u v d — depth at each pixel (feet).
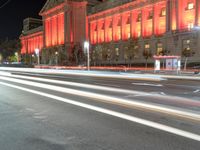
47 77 99.91
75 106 32.48
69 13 336.29
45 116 27.07
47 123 24.09
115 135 19.93
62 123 23.97
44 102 36.06
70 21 337.11
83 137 19.58
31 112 29.27
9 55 473.67
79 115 27.14
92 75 115.44
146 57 221.25
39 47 426.51
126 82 72.49
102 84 64.90
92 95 40.96
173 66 135.23
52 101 36.83
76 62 307.99
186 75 109.19
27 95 43.80
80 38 336.29
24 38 479.41
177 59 134.21
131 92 45.78
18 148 17.35
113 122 23.93
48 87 55.62
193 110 28.22
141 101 34.88
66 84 63.77
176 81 76.84
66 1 333.62
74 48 320.09
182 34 196.85
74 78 92.63
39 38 428.97
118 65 253.03
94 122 24.08
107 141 18.52
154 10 229.04
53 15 375.25
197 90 50.70
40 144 18.12
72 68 242.17
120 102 34.40
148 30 239.71
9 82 73.77
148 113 27.40
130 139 18.86
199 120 23.84
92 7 326.24
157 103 33.35
